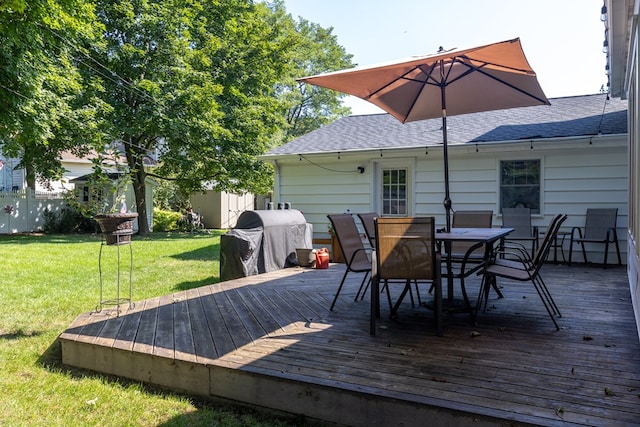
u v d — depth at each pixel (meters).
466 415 2.13
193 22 14.86
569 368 2.68
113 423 2.54
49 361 3.57
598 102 8.64
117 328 3.70
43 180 15.10
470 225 5.75
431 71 4.28
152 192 17.22
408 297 4.87
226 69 15.33
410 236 3.46
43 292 5.87
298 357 2.93
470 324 3.71
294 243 7.44
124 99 13.71
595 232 7.04
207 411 2.68
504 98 5.05
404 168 8.45
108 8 13.05
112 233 4.26
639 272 3.01
